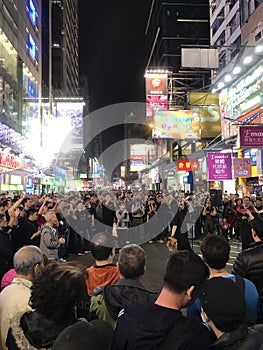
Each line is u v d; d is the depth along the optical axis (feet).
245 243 28.63
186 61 60.80
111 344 6.39
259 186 73.41
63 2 309.63
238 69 76.33
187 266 7.34
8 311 10.11
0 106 95.45
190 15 250.78
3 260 18.58
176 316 7.09
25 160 112.16
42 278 8.16
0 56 105.19
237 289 7.23
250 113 76.84
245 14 105.91
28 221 27.58
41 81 183.83
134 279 10.84
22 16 138.00
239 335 6.79
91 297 11.18
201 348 6.67
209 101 94.43
